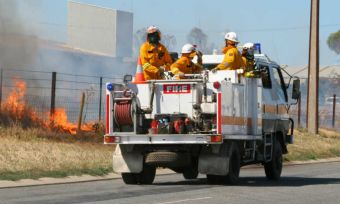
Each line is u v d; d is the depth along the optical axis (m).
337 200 16.45
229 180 20.02
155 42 20.55
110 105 19.84
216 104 19.09
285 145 24.19
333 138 44.34
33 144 26.67
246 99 20.52
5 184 19.44
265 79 22.73
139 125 19.86
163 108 19.75
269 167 22.84
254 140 21.28
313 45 44.97
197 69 20.88
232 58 20.36
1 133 28.19
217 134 18.92
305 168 29.45
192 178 22.55
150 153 19.75
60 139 29.64
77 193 17.56
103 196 16.81
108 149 28.64
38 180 20.56
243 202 15.70
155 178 22.97
